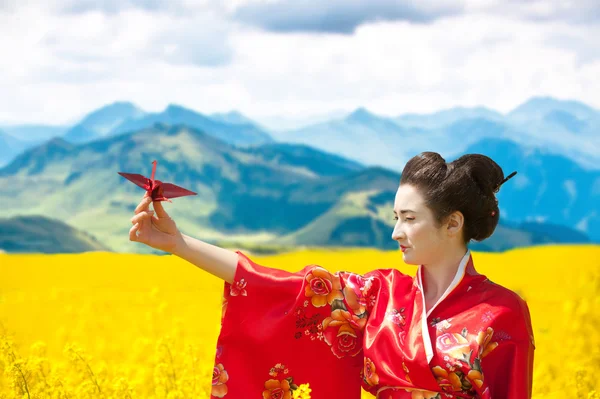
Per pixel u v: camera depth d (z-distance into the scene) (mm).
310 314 4621
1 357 6582
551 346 11289
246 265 4602
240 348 4617
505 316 4219
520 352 4215
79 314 15648
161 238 4465
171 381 7492
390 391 4445
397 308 4492
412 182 4336
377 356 4453
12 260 33594
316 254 33781
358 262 29906
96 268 30438
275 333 4586
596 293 17281
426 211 4285
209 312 15758
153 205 4383
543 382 9164
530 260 30641
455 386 4219
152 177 4340
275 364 4617
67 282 25797
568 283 20312
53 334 12945
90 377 6750
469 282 4332
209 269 4574
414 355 4289
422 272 4484
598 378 8852
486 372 4234
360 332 4684
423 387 4297
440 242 4336
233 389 4590
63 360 10602
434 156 4379
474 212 4301
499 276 24203
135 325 13391
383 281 4684
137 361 10016
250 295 4594
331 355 4648
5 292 21969
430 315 4363
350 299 4645
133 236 4383
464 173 4281
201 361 7848
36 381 6609
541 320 14266
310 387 4641
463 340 4219
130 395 6645
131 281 25703
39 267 30953
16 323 14391
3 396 6195
